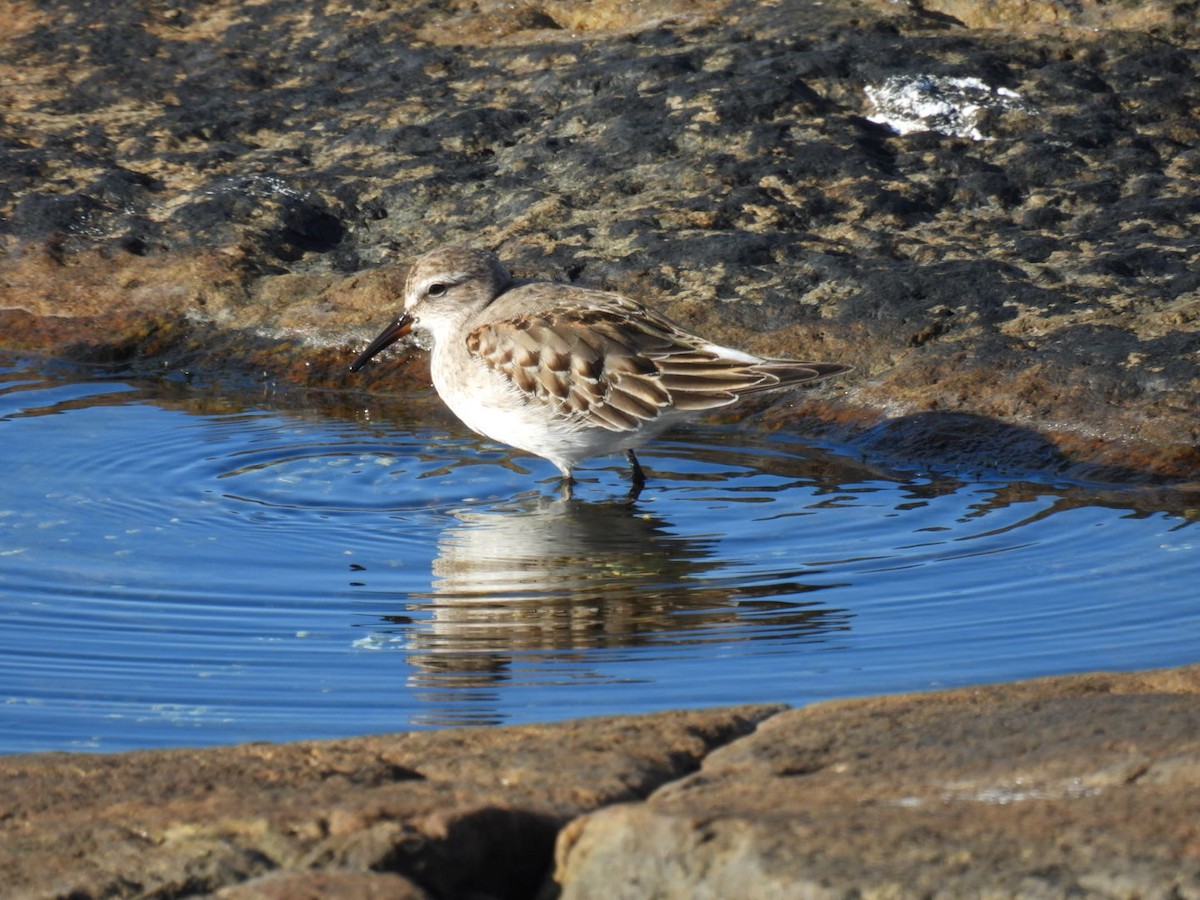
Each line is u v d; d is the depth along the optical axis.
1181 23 18.98
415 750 6.98
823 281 15.41
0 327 16.27
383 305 16.14
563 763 6.68
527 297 13.58
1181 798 5.60
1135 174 16.73
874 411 13.96
